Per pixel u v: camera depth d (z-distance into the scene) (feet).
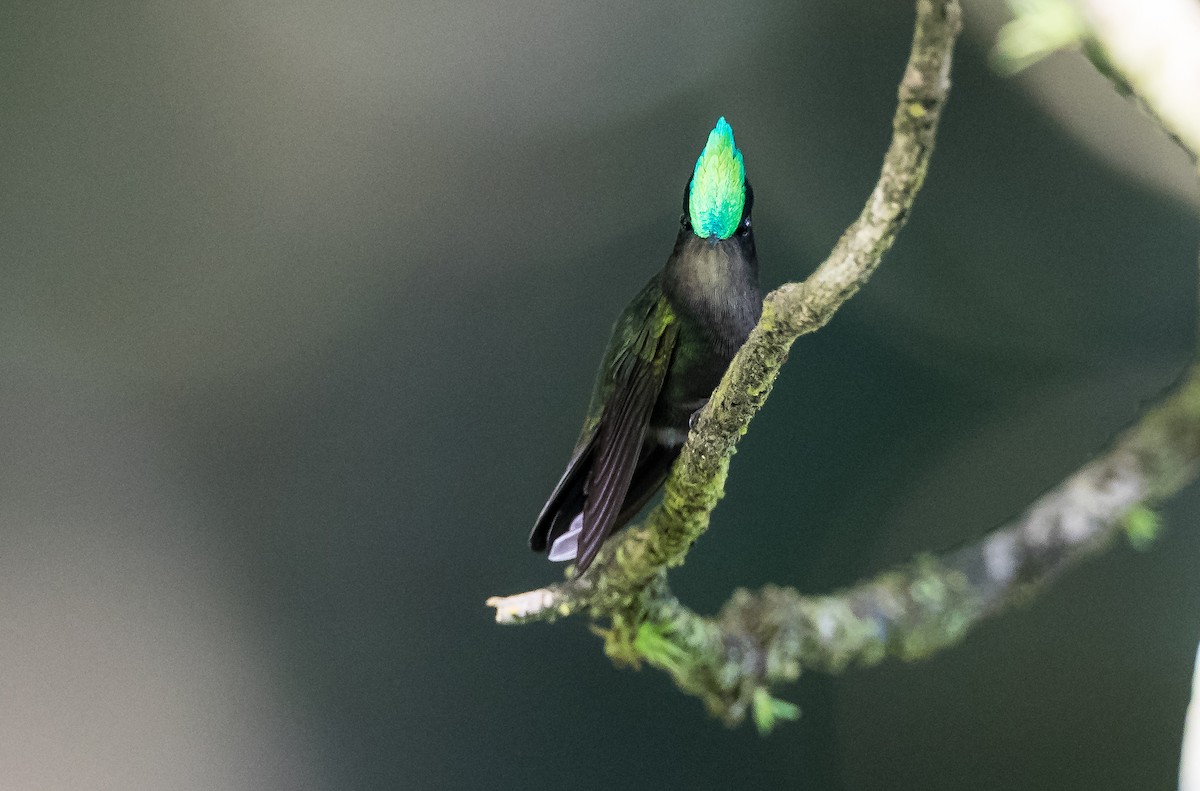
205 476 7.32
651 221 7.38
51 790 6.72
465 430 7.18
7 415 7.32
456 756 6.71
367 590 6.95
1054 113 6.80
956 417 6.80
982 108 6.88
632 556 6.09
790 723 6.68
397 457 7.19
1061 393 6.74
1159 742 6.62
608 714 6.70
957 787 6.64
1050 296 6.84
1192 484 6.62
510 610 6.13
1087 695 6.64
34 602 7.01
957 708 6.66
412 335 7.43
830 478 6.73
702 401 6.13
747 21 7.42
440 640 6.82
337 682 6.75
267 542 7.14
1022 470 6.72
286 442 7.27
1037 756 6.64
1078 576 6.66
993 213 6.93
